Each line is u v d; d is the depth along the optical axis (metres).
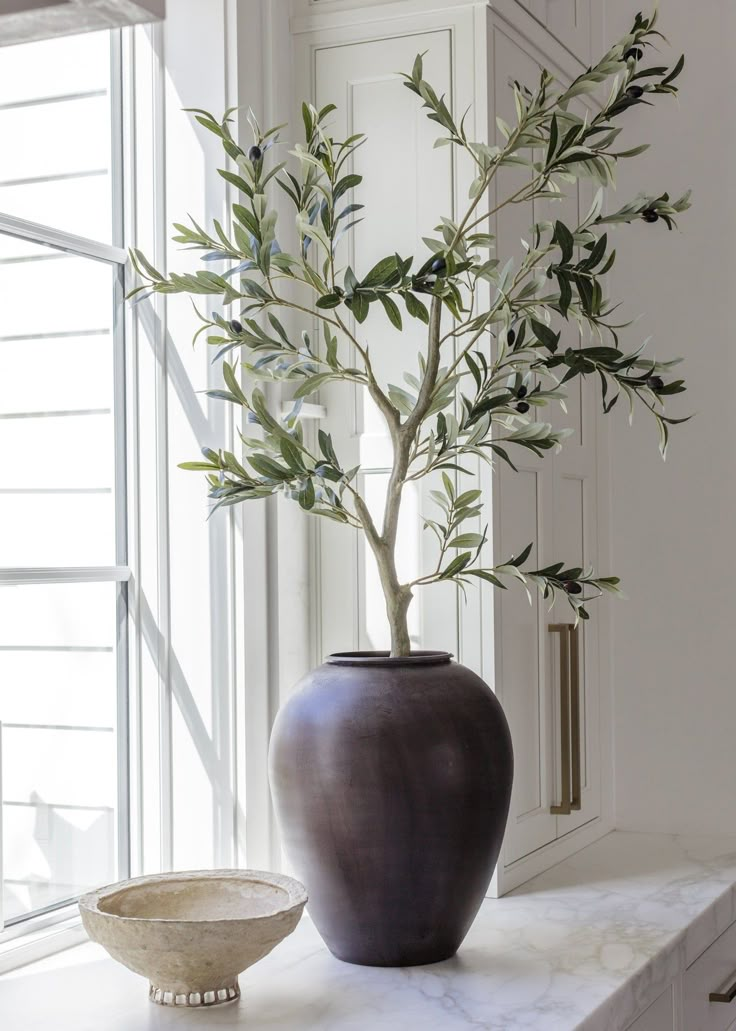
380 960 1.67
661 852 2.45
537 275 1.72
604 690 2.66
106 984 1.61
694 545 2.66
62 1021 1.46
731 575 2.63
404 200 2.10
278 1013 1.49
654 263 2.69
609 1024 1.54
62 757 1.87
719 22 2.65
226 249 1.75
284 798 1.68
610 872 2.27
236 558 1.98
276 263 1.79
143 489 2.02
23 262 1.81
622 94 1.67
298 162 2.18
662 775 2.68
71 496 1.91
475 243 1.79
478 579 2.06
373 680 1.67
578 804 2.28
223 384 1.98
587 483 2.54
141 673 2.02
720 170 2.65
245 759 1.98
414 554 2.10
